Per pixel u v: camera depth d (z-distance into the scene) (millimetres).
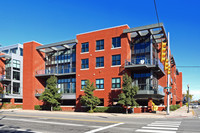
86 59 33406
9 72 46031
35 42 39188
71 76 36906
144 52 30531
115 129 12742
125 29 29594
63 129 12883
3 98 45531
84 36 34000
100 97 30859
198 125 14508
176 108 40656
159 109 32000
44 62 40875
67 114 26406
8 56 45438
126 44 29750
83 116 23125
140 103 30922
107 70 30875
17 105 45500
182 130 12172
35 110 35594
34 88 38094
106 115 24281
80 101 29797
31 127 13875
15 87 46594
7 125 14969
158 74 33844
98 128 13219
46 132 11812
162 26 26750
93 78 32000
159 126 14047
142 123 15930
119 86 29609
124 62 29484
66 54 38219
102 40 32312
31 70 38188
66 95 35406
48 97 32625
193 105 58188
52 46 36750
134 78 30672
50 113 28297
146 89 29109
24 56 39719
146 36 30766
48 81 33469
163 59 20453
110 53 31000
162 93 29797
